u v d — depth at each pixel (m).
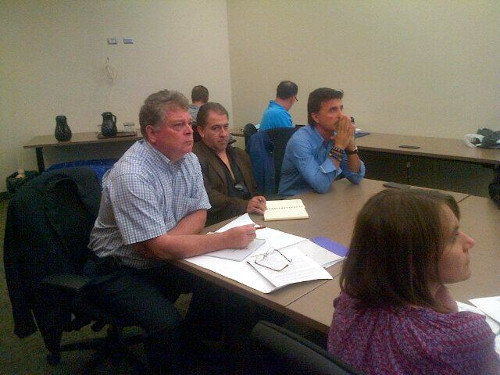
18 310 1.49
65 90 4.75
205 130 2.12
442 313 0.67
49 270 1.49
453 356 0.61
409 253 0.65
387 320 0.67
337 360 0.56
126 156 1.54
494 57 3.26
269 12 4.97
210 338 1.93
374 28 3.98
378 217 0.67
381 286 0.67
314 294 1.09
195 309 1.84
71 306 1.49
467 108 3.50
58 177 1.63
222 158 2.21
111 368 1.86
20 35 4.43
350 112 4.38
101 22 4.79
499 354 0.78
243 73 5.57
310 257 1.29
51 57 4.61
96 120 5.00
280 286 1.11
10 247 1.47
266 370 0.68
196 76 5.51
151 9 5.04
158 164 1.56
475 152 2.89
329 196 1.98
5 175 4.63
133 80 5.11
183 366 1.82
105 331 2.15
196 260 1.32
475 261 1.21
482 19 3.26
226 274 1.21
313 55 4.60
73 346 1.84
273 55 5.07
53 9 4.52
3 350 2.02
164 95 1.53
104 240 1.62
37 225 1.48
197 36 5.40
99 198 1.73
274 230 1.55
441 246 0.66
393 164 3.60
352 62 4.24
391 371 0.64
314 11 4.46
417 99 3.81
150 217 1.41
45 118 4.71
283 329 0.65
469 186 3.41
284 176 2.26
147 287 1.56
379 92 4.08
